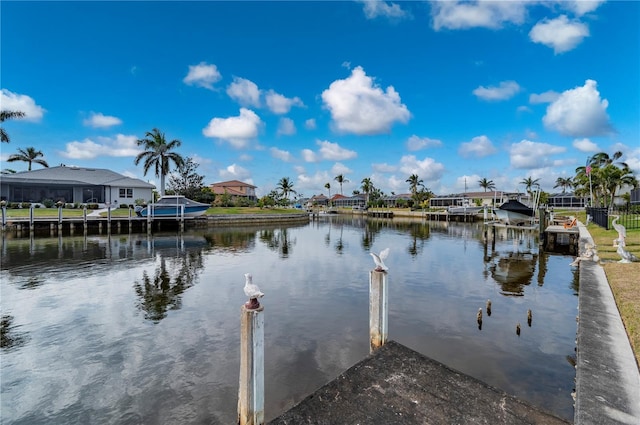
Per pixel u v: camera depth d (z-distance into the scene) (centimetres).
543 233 2108
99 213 3441
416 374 413
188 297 1083
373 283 525
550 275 1421
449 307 993
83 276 1354
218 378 601
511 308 983
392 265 1675
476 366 644
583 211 5819
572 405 520
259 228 4006
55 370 625
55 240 2453
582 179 5403
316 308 984
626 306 641
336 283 1294
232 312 941
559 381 589
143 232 3219
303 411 347
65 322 857
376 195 10444
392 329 824
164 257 1841
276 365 648
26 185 3841
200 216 3847
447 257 1920
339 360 669
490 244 2522
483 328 830
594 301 698
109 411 512
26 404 527
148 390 564
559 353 695
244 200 6066
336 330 820
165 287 1205
